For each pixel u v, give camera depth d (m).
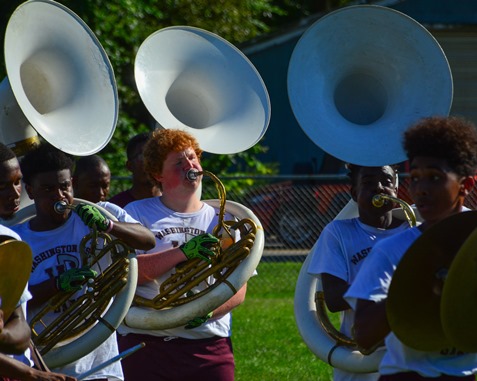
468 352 6.69
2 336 7.25
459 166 6.67
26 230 9.55
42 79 10.57
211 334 10.59
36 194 9.47
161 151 10.73
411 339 6.62
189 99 11.88
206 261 10.20
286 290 24.48
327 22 10.62
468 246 6.21
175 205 10.77
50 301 9.21
